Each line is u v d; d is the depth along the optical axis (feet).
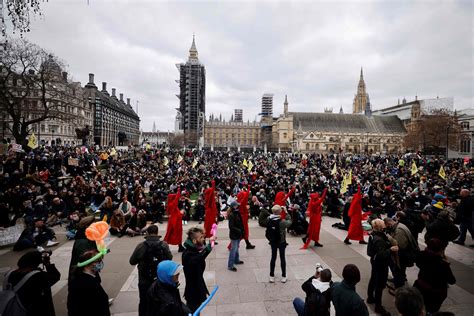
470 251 30.58
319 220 31.58
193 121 357.82
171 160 133.39
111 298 20.29
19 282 11.66
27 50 93.35
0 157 65.92
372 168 107.34
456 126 203.31
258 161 146.92
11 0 31.35
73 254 16.22
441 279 15.44
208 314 18.25
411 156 170.50
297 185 61.87
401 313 9.89
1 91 87.97
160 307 10.50
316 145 366.02
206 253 15.80
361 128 408.05
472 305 19.54
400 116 441.27
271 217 22.97
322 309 12.32
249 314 18.26
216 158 166.20
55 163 72.59
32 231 32.65
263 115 535.19
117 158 127.44
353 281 12.52
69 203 44.68
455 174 83.05
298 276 24.04
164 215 47.06
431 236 23.22
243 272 24.85
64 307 19.26
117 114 404.98
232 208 25.73
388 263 18.21
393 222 22.39
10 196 42.14
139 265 15.78
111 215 40.34
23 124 96.37
